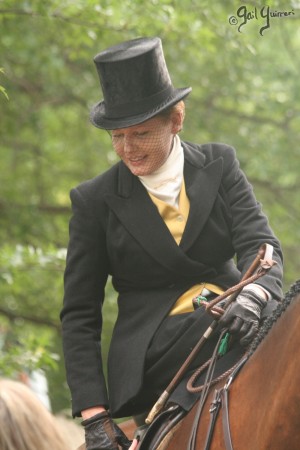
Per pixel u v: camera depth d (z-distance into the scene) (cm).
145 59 782
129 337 815
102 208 822
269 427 687
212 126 2106
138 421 833
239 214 813
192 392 763
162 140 795
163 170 813
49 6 1458
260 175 2059
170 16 1452
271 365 707
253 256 792
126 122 781
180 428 759
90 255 823
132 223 809
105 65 786
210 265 815
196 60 1984
